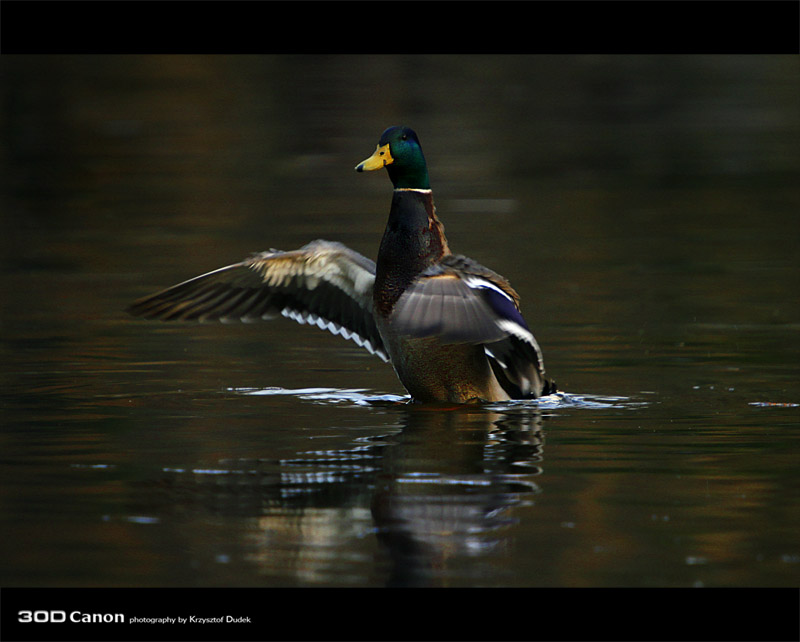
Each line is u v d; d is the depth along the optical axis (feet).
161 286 55.47
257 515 23.68
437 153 102.94
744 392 36.01
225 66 148.15
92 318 48.70
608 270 60.13
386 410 34.01
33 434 30.45
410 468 27.12
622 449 29.07
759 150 104.27
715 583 20.43
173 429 31.22
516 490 25.54
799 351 42.32
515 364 34.40
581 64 151.43
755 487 25.76
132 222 74.90
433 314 31.40
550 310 50.47
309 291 38.88
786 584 20.39
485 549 21.90
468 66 149.89
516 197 84.43
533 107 128.77
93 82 138.00
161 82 138.21
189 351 43.09
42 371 39.04
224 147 106.32
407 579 20.58
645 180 91.45
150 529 22.90
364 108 126.62
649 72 147.33
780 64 149.48
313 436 30.48
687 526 23.13
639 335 45.47
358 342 38.86
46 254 64.59
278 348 44.01
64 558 21.45
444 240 36.37
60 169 95.91
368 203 81.92
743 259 63.21
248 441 29.89
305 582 20.38
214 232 70.64
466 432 30.96
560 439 30.14
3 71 140.97
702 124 118.42
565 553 21.68
